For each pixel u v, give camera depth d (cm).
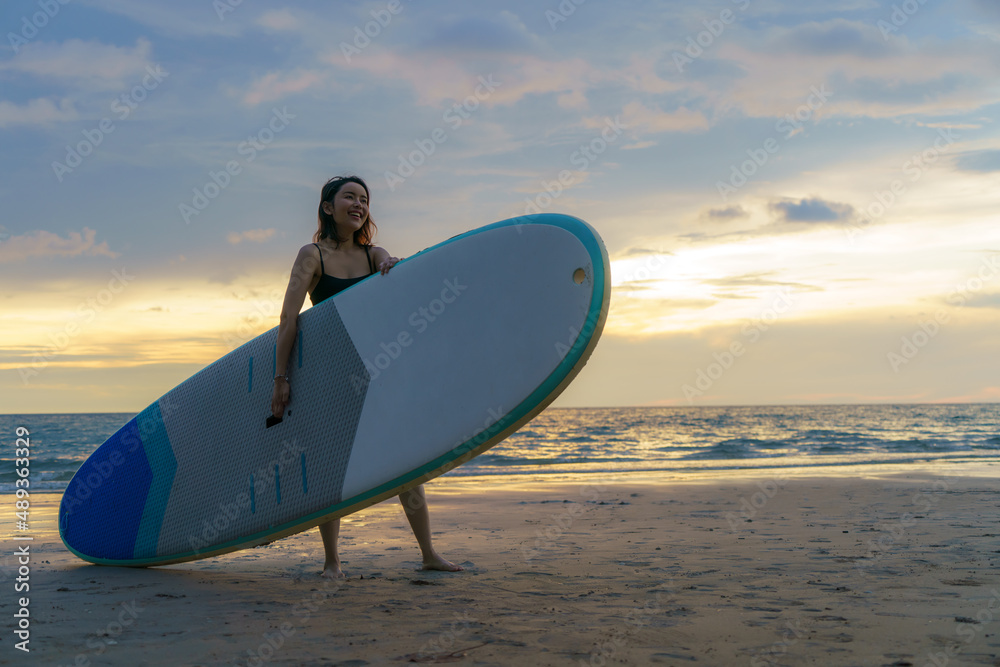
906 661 182
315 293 322
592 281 260
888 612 236
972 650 192
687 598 260
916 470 1148
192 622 223
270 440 305
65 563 348
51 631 212
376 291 300
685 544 409
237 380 323
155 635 208
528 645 197
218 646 197
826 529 468
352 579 301
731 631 212
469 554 378
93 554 341
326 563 310
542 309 267
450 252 292
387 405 284
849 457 1617
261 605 249
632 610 241
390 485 277
